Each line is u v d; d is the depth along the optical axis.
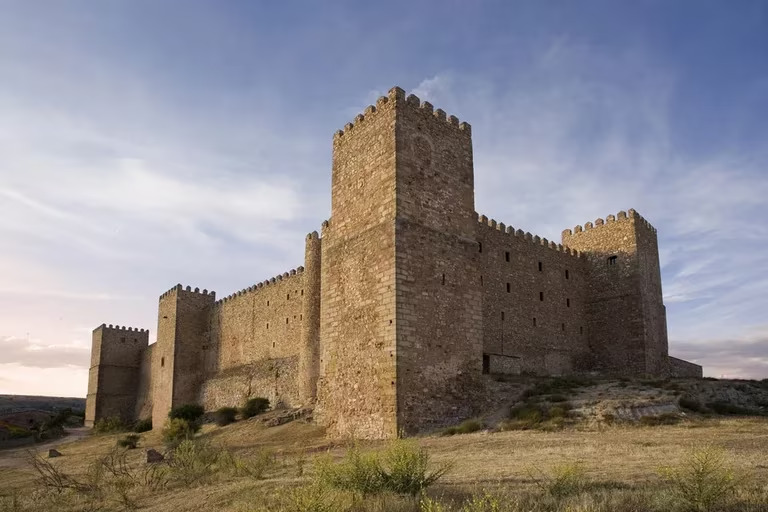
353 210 35.03
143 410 91.31
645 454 18.62
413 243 31.98
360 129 35.84
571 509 10.79
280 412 48.97
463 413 31.77
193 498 17.20
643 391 32.34
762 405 31.47
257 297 67.75
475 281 34.56
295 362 58.56
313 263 50.31
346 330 33.62
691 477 11.92
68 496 21.58
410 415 29.64
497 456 20.20
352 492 13.43
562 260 53.62
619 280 53.44
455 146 35.81
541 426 27.89
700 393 32.38
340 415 33.00
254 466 21.42
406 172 32.75
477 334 33.78
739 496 11.52
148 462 30.14
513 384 37.44
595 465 16.84
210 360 74.50
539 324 49.81
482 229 47.44
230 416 56.09
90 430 87.06
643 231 54.53
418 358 30.67
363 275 33.09
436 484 14.84
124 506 18.50
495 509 11.08
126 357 98.00
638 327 51.59
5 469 40.16
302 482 16.22
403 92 33.88
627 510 11.05
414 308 31.14
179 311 75.50
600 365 53.06
